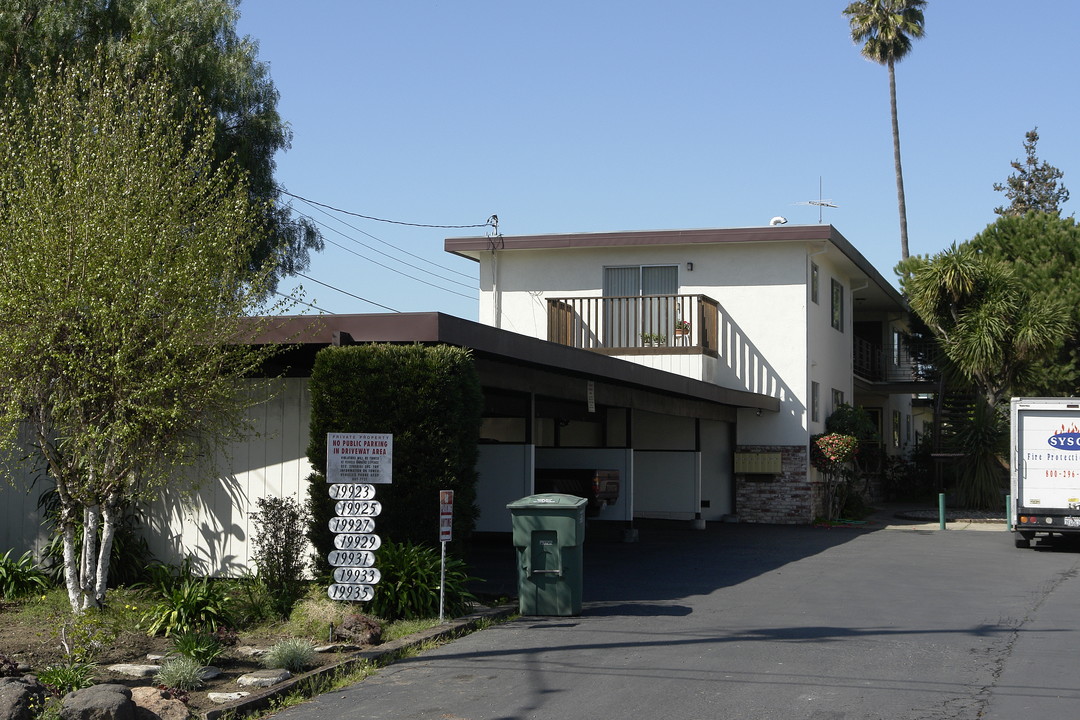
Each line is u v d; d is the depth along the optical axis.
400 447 11.85
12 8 21.02
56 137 11.80
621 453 20.81
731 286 27.45
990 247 36.03
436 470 11.90
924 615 12.10
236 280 11.20
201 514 13.30
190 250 10.63
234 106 23.59
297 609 10.82
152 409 9.95
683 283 27.72
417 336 12.23
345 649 9.72
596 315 26.89
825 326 29.41
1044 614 12.25
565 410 22.66
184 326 10.27
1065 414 20.12
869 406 39.16
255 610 10.91
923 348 37.09
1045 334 29.05
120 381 10.16
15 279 9.94
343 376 12.03
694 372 25.62
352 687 8.59
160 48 21.62
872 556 18.66
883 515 29.48
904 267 36.22
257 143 24.16
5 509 13.19
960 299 30.39
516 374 14.95
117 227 10.30
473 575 15.13
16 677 7.93
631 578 15.36
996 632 11.02
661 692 8.34
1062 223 35.72
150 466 10.86
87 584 10.70
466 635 10.79
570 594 11.87
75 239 10.20
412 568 11.38
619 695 8.25
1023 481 20.22
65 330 10.20
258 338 12.12
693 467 24.88
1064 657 9.72
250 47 23.89
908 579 15.45
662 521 26.80
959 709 7.79
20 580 12.15
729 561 17.62
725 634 10.80
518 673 9.02
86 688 7.18
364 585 10.30
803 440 26.80
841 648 10.09
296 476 13.09
